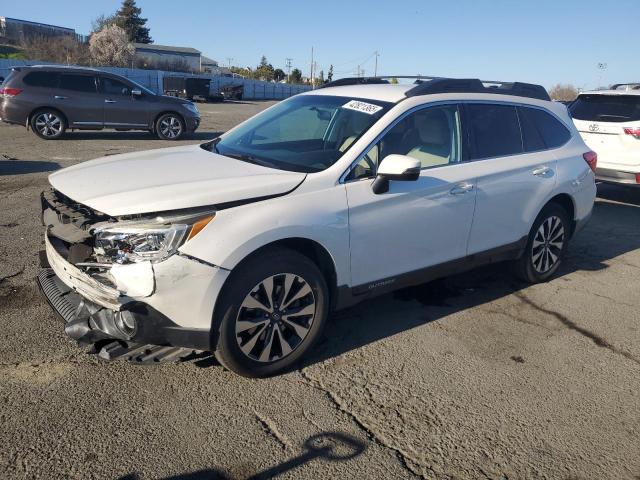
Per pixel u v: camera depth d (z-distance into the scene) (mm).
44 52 59938
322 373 3566
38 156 10891
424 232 4066
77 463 2656
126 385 3299
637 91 8891
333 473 2697
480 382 3561
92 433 2867
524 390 3500
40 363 3467
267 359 3416
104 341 3209
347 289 3740
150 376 3408
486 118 4625
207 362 3607
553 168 5020
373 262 3818
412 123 4086
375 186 3705
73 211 3316
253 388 3350
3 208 6844
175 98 15086
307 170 3666
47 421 2936
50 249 3473
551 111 5285
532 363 3838
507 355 3930
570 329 4391
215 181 3373
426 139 4164
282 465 2730
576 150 5379
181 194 3139
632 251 6492
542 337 4230
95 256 3107
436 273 4301
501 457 2873
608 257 6246
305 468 2721
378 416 3154
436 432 3045
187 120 15055
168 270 2969
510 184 4617
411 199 3916
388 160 3572
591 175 5473
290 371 3568
